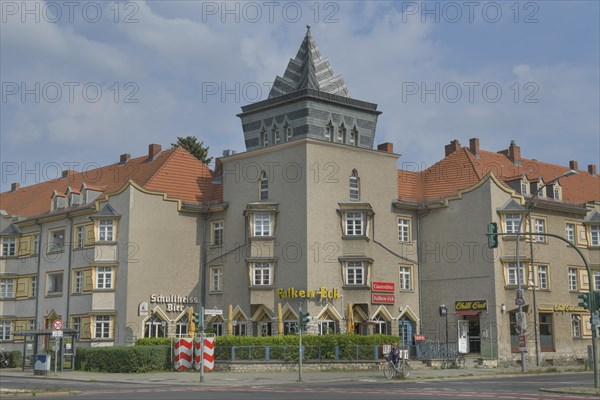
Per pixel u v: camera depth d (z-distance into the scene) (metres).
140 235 52.31
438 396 25.88
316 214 50.31
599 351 46.62
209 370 43.25
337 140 53.22
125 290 51.28
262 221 51.94
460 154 57.88
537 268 53.09
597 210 58.09
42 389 30.22
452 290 52.69
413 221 55.06
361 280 50.94
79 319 54.06
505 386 31.75
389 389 30.16
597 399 24.97
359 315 50.84
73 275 55.22
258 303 50.66
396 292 52.81
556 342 53.28
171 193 54.75
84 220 55.09
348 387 31.92
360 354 44.53
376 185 53.44
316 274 49.66
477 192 52.41
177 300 53.19
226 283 53.31
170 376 40.19
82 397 26.61
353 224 51.62
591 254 57.09
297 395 26.64
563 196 58.88
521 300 43.31
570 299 54.91
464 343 48.34
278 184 51.94
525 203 52.94
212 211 55.06
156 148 60.25
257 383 35.25
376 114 55.66
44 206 62.34
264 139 54.88
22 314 59.56
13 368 54.22
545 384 32.91
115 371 44.03
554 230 54.91
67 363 47.72
